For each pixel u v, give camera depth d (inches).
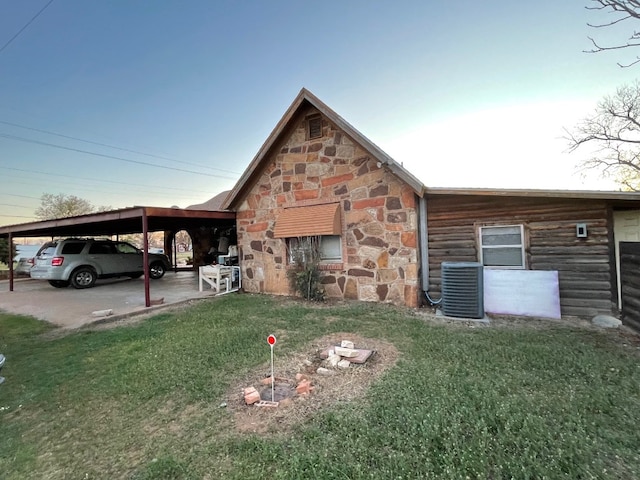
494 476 84.4
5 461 104.0
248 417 121.5
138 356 192.2
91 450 107.9
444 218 299.6
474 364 158.7
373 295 316.2
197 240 731.4
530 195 250.8
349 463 91.0
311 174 351.9
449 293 259.6
